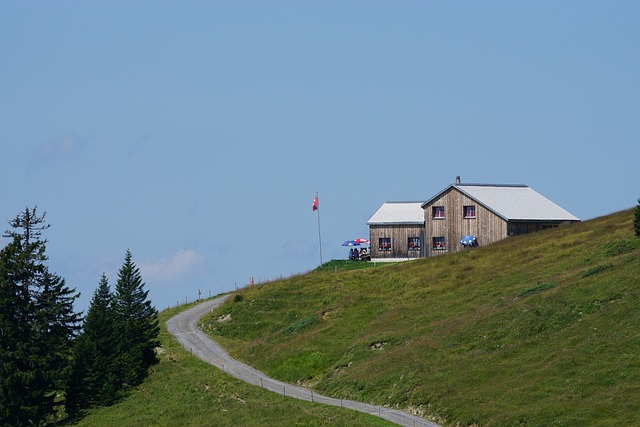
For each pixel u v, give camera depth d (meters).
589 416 87.75
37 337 137.50
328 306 160.38
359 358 129.75
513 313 121.25
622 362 97.81
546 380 99.38
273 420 108.31
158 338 160.00
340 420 103.81
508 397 97.69
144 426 117.06
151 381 138.88
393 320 142.38
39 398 133.88
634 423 84.19
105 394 134.62
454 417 98.06
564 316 115.19
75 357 136.62
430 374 111.81
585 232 161.88
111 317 144.88
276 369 136.00
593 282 121.81
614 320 109.12
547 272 142.00
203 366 142.50
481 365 109.69
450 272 161.12
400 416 103.44
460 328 124.06
